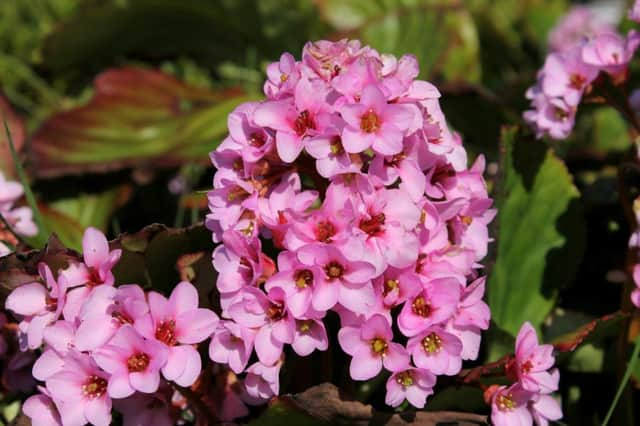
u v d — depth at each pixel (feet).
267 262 1.73
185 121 2.59
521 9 4.37
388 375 1.91
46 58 3.30
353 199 1.70
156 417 1.82
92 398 1.73
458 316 1.75
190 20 3.29
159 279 1.90
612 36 2.06
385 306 1.72
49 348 1.79
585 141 3.43
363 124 1.70
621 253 2.24
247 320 1.71
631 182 2.00
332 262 1.69
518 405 1.78
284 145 1.70
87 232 1.76
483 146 2.73
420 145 1.74
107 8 3.13
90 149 2.53
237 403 1.86
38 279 1.81
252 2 3.08
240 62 3.43
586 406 2.13
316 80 1.72
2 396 2.05
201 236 1.85
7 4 3.39
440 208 1.76
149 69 2.82
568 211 2.12
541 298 2.13
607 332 2.02
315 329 1.72
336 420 1.77
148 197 2.80
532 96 2.14
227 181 1.74
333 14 3.12
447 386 1.84
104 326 1.72
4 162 2.44
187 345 1.72
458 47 3.11
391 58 1.78
